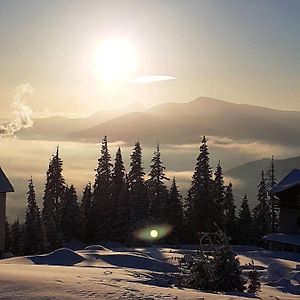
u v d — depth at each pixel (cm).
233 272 2406
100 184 7169
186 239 6712
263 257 4281
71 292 1670
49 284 1767
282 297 2200
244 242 6956
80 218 6944
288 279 2777
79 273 2275
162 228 6378
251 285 2400
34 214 6912
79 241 6856
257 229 7262
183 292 1891
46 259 3167
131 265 3212
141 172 7031
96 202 7050
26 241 6266
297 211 5447
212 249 2655
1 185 4988
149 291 1822
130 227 6272
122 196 6875
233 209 7044
